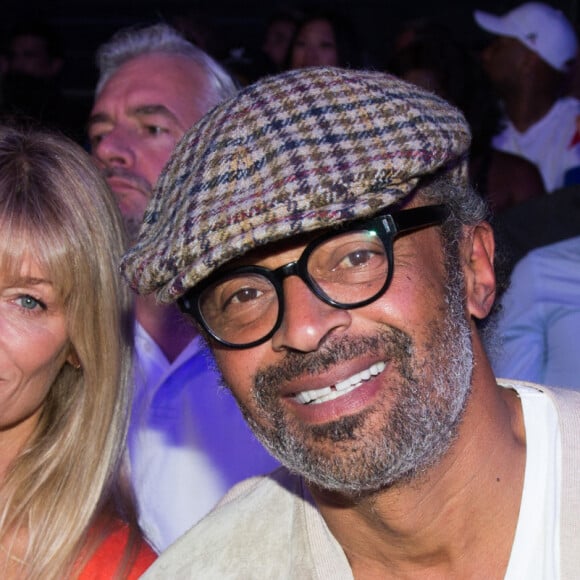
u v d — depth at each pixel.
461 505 1.47
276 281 1.39
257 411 1.45
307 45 4.60
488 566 1.49
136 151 2.78
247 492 1.77
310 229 1.31
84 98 6.28
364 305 1.38
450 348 1.42
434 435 1.39
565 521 1.44
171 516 2.49
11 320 1.88
